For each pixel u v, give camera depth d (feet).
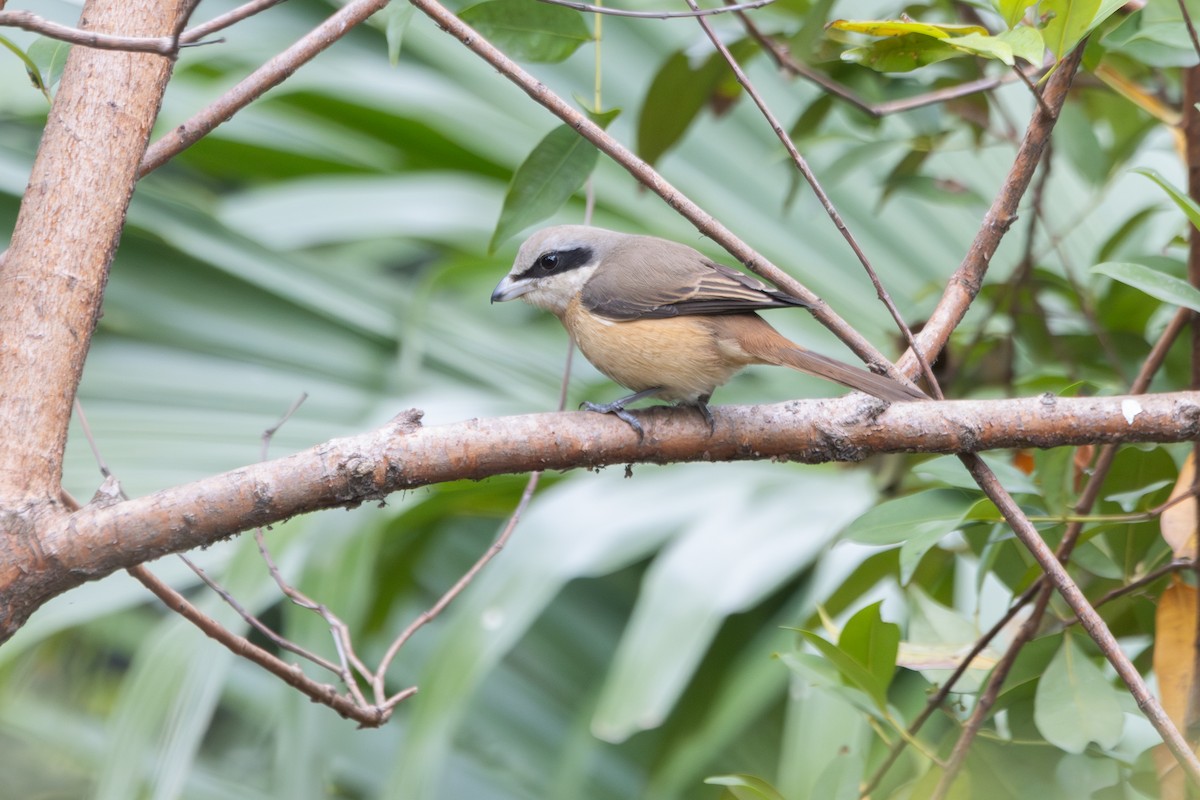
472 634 25.49
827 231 37.68
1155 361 21.40
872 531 20.08
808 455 18.66
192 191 38.17
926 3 28.68
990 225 20.03
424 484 17.39
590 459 18.29
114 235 17.19
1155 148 31.40
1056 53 17.66
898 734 20.81
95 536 15.96
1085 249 36.94
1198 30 21.35
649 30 40.22
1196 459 19.61
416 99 37.09
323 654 25.50
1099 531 20.75
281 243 35.12
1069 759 19.34
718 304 24.62
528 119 38.60
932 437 18.15
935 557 25.95
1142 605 22.34
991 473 18.24
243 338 33.32
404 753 24.20
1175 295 17.88
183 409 31.58
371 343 34.45
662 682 24.12
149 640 25.90
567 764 27.43
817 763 23.00
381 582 29.55
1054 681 19.06
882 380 18.58
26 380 16.31
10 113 33.65
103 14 17.53
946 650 21.86
